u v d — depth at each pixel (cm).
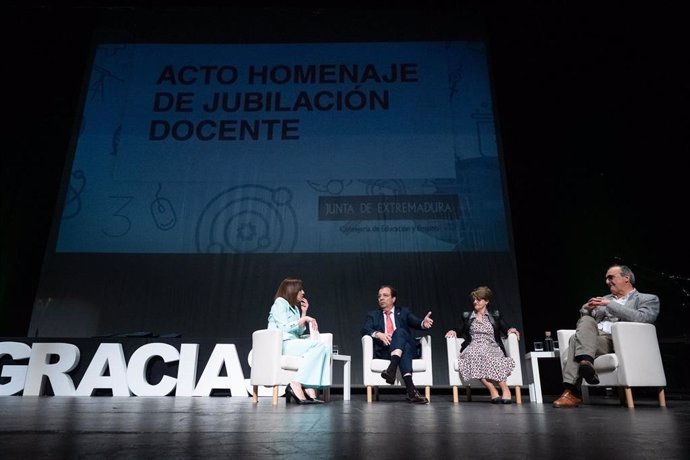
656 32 508
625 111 543
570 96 581
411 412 230
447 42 622
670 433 140
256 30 636
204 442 118
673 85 502
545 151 579
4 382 401
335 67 619
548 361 512
